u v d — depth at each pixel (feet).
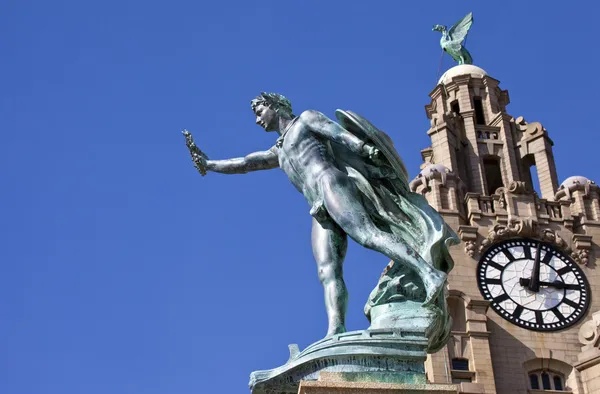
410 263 29.73
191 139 35.99
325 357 28.86
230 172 35.45
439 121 213.46
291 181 32.63
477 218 194.29
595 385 177.88
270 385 29.14
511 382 179.93
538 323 185.37
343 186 31.30
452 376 178.19
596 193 199.93
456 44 232.32
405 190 31.65
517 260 190.70
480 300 184.96
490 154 212.84
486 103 221.87
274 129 33.63
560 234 194.49
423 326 29.40
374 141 31.32
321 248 31.71
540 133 211.82
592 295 188.55
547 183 205.46
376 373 28.60
